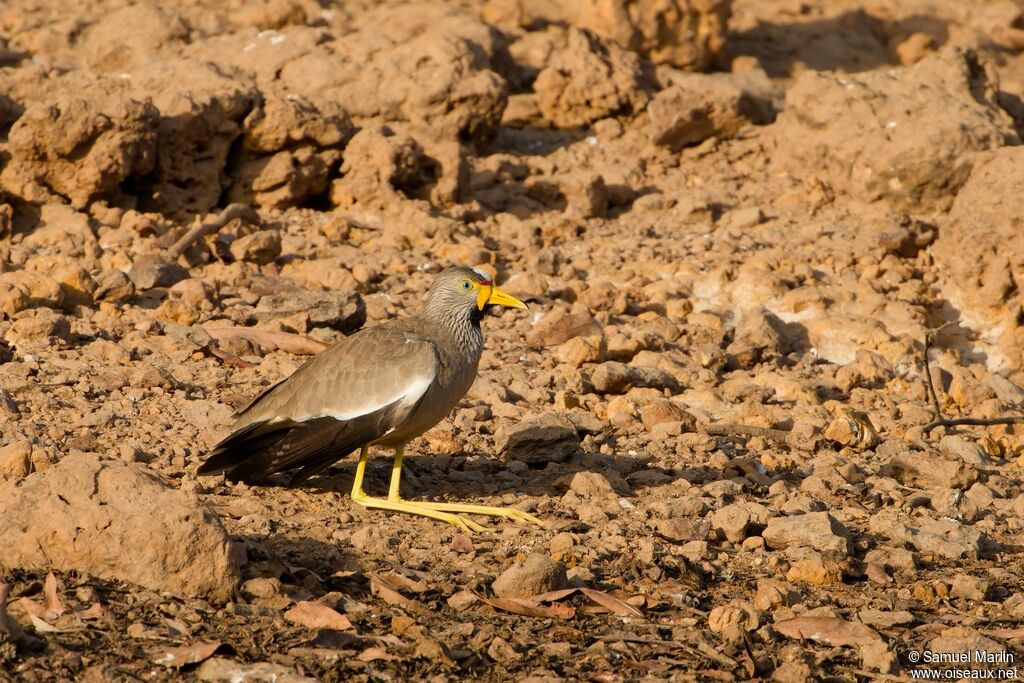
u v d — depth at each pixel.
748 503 10.53
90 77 19.73
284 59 21.42
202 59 21.67
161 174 18.27
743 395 14.01
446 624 8.18
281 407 9.93
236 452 10.05
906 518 10.70
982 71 22.11
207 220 17.33
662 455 12.06
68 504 8.21
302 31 22.02
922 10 29.50
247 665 7.32
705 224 19.80
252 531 9.31
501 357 14.70
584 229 19.56
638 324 15.95
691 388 14.20
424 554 9.27
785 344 15.80
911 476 11.77
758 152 22.36
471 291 10.23
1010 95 24.14
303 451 9.81
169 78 19.70
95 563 8.12
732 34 27.38
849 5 29.47
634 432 12.75
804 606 8.85
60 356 13.18
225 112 18.69
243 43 22.00
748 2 29.08
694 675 7.73
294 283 16.02
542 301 16.27
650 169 21.92
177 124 18.20
